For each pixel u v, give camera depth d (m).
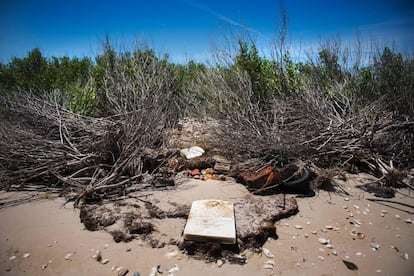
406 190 3.25
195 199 3.00
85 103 5.11
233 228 2.23
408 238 2.27
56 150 3.54
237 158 4.34
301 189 3.15
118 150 3.83
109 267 1.94
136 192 3.20
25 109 4.26
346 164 3.96
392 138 4.13
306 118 4.71
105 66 5.94
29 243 2.21
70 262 1.99
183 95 6.83
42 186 3.42
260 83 5.58
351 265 1.95
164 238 2.27
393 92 5.56
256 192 3.11
